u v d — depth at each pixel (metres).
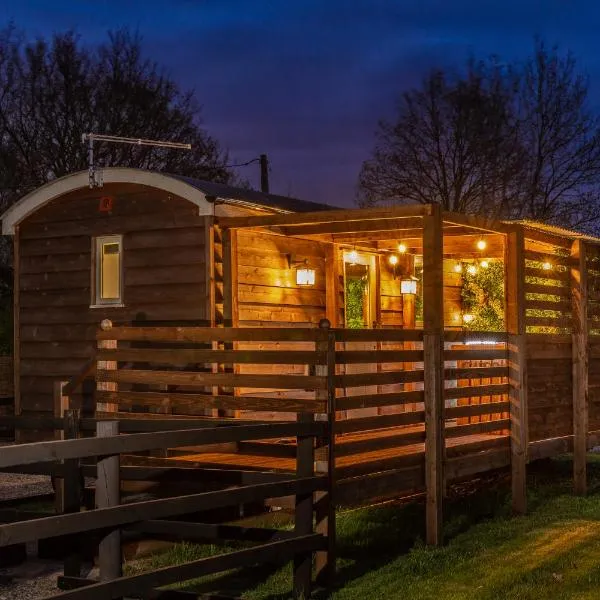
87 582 7.87
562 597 8.16
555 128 29.41
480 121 29.28
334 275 13.72
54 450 5.87
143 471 8.52
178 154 31.25
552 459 16.53
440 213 10.29
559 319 13.48
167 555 9.20
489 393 11.63
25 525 5.57
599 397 14.45
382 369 14.90
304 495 8.13
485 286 16.70
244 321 12.24
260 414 12.27
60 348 13.73
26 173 28.75
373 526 10.61
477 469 11.18
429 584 8.51
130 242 12.90
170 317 12.45
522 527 10.99
